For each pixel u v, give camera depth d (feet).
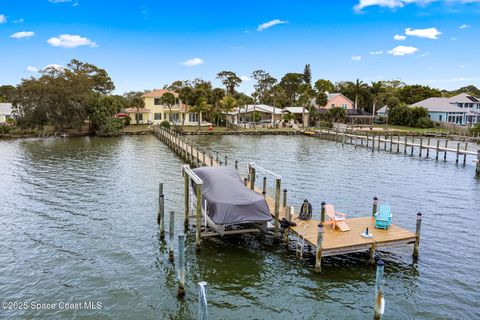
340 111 296.92
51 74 228.63
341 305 43.60
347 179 108.78
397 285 47.93
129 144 188.34
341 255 55.98
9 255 54.95
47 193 88.94
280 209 68.13
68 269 51.06
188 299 44.32
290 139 225.76
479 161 117.91
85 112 231.09
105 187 95.35
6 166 123.13
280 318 41.11
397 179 110.32
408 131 253.65
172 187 95.86
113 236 62.39
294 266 52.65
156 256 55.16
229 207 56.03
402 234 55.01
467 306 43.73
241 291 46.21
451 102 306.96
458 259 55.42
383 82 479.82
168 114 283.18
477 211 79.15
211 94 293.84
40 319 40.37
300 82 440.04
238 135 246.68
